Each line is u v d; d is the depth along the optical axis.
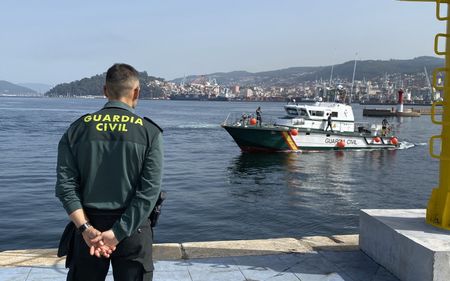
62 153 2.67
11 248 11.16
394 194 20.33
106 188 2.63
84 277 2.75
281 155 33.84
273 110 137.75
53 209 15.29
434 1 4.91
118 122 2.68
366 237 5.14
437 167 29.58
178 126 64.75
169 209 16.03
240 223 14.44
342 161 31.70
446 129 4.70
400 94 119.69
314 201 18.39
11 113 89.19
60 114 87.94
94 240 2.53
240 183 22.50
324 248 5.36
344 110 36.09
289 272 4.60
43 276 4.34
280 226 14.25
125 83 2.79
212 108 154.75
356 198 19.23
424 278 4.05
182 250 5.20
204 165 28.66
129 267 2.71
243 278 4.42
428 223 4.74
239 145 34.75
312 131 34.81
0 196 17.52
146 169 2.63
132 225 2.55
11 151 32.97
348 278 4.48
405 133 64.00
